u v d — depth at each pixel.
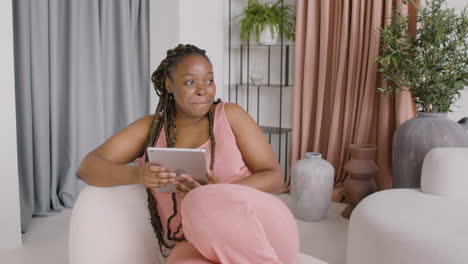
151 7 3.52
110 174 1.29
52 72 2.99
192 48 1.33
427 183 2.09
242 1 3.90
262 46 3.89
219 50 3.88
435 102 2.64
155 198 1.31
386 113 3.16
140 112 3.67
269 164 1.40
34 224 2.92
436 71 2.61
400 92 3.05
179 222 1.28
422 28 2.72
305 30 3.48
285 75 3.80
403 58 2.70
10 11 2.43
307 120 3.51
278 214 0.93
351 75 3.27
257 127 1.43
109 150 1.39
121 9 3.34
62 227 2.87
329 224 2.94
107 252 1.19
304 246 2.59
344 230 2.84
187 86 1.28
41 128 2.97
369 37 3.20
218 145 1.35
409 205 1.92
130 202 1.30
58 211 3.14
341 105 3.38
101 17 3.27
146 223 1.29
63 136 3.16
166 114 1.39
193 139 1.38
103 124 3.31
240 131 1.39
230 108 1.41
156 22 3.50
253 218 0.83
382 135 3.20
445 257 1.53
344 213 3.07
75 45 3.07
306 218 3.00
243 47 3.96
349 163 2.98
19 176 2.92
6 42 2.42
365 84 3.25
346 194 3.04
